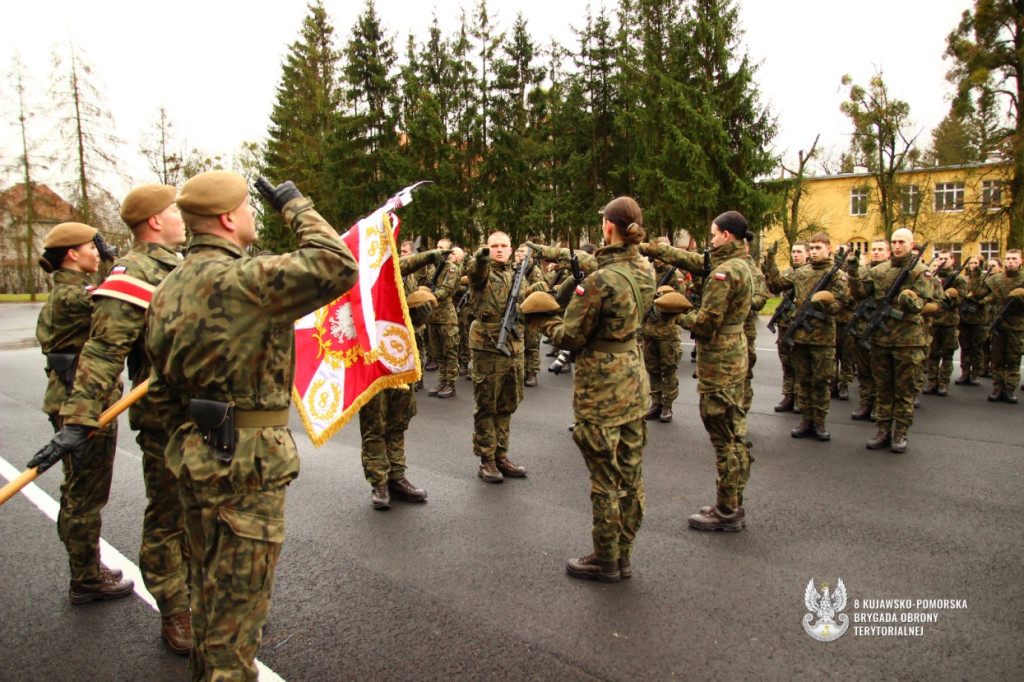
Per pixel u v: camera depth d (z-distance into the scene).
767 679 2.63
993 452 5.89
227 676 1.97
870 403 7.23
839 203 34.56
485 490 4.94
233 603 2.01
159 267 2.79
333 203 28.95
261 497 2.07
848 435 6.55
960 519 4.28
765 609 3.17
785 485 5.00
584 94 28.09
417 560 3.73
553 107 29.61
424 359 11.20
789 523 4.24
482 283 5.04
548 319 3.52
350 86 30.02
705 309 4.00
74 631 3.04
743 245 4.23
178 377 2.06
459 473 5.38
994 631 2.96
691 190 23.02
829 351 6.26
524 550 3.86
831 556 3.75
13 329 18.23
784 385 7.64
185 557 2.93
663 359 7.08
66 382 3.25
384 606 3.22
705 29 23.28
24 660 2.81
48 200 32.53
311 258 1.99
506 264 5.58
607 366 3.39
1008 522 4.22
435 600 3.27
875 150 27.56
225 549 2.01
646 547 3.89
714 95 23.61
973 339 9.37
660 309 3.57
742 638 2.92
